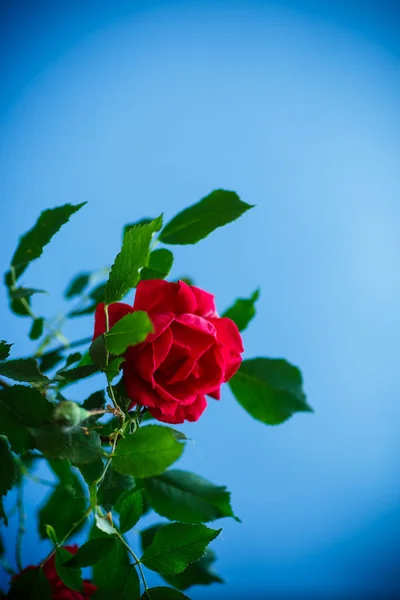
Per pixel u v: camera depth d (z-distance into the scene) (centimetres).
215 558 71
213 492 73
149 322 61
